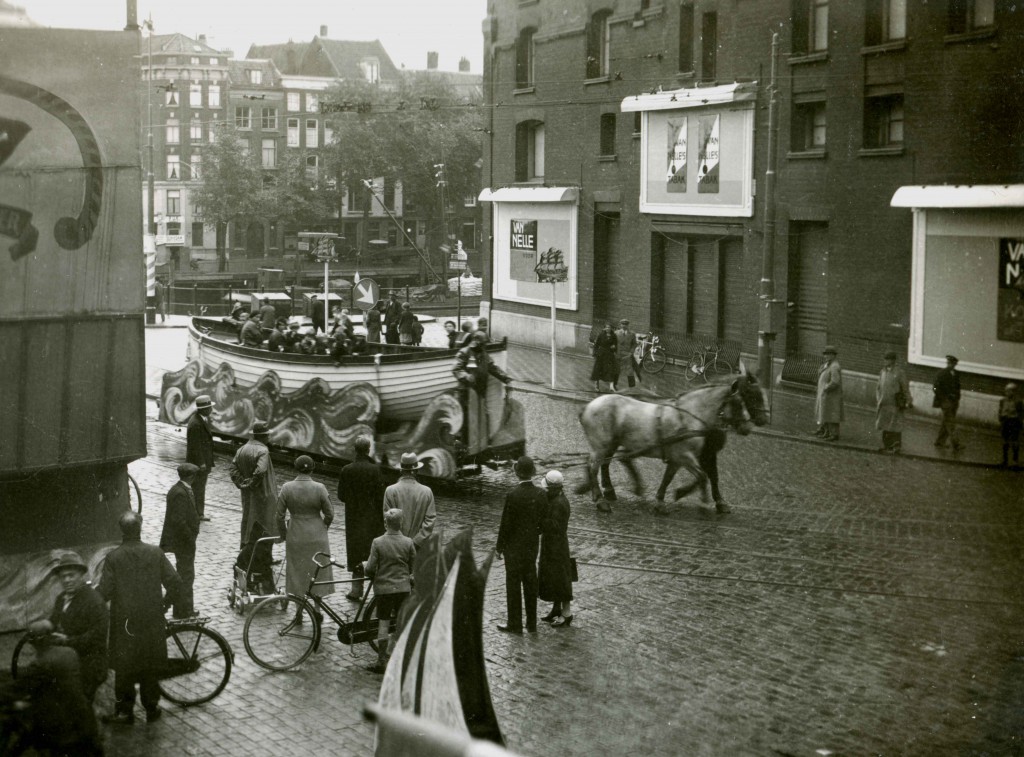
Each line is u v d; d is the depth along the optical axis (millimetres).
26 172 10812
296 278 72250
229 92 84438
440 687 5820
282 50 93875
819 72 26969
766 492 18094
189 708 9750
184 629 9898
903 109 25250
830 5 26703
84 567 9109
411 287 71250
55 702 8055
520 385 29391
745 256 29453
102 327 11258
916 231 24688
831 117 26781
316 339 20266
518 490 11836
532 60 37188
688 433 16484
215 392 21484
